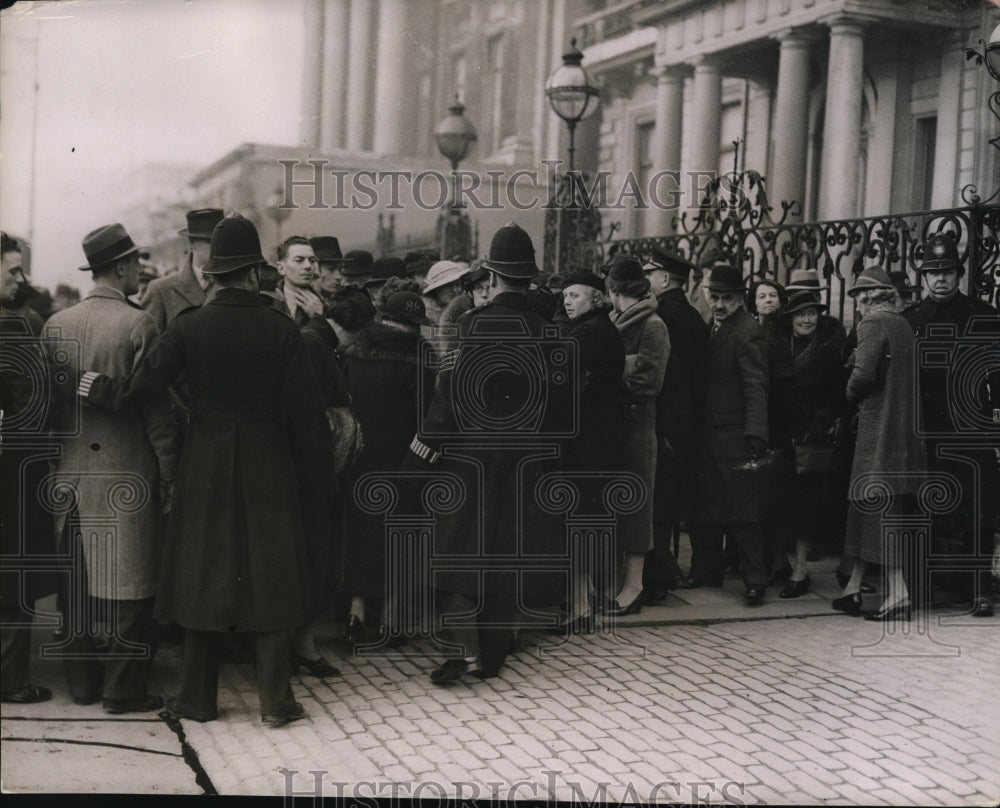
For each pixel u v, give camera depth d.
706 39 6.50
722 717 4.60
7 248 4.49
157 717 4.48
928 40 6.21
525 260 4.73
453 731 4.42
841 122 6.41
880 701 4.79
